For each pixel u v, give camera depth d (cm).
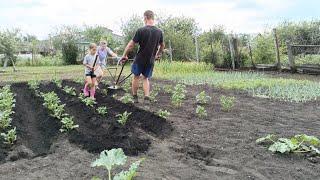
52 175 530
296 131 727
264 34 2278
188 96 1136
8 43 2269
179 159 589
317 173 529
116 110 933
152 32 973
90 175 523
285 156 591
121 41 2922
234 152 612
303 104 1021
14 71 2202
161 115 824
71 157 599
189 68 1958
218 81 1520
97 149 634
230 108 950
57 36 3206
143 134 714
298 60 1988
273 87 1318
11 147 658
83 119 869
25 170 553
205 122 797
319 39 2339
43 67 2633
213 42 2366
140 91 1204
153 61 998
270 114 885
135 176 510
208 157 597
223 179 512
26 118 901
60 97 1181
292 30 2402
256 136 695
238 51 2191
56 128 770
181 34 2517
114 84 1314
